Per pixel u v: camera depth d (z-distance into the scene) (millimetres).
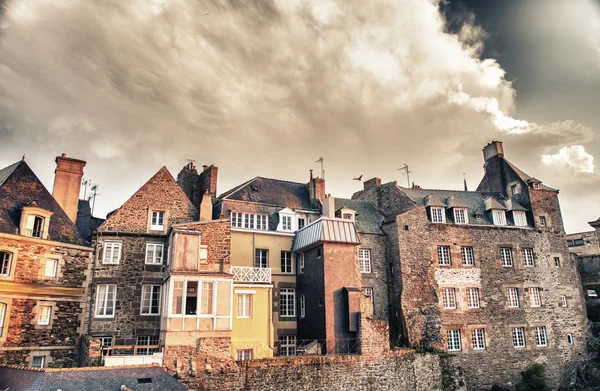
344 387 20922
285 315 25188
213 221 21500
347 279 23688
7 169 21969
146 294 21938
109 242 22016
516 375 27453
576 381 28609
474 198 32375
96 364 17391
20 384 13742
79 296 20672
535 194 31812
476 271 28547
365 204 31594
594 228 40250
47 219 20344
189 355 18062
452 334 26938
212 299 19266
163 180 24234
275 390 19219
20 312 18688
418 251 27594
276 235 26359
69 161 23953
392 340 26062
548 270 30438
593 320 33375
